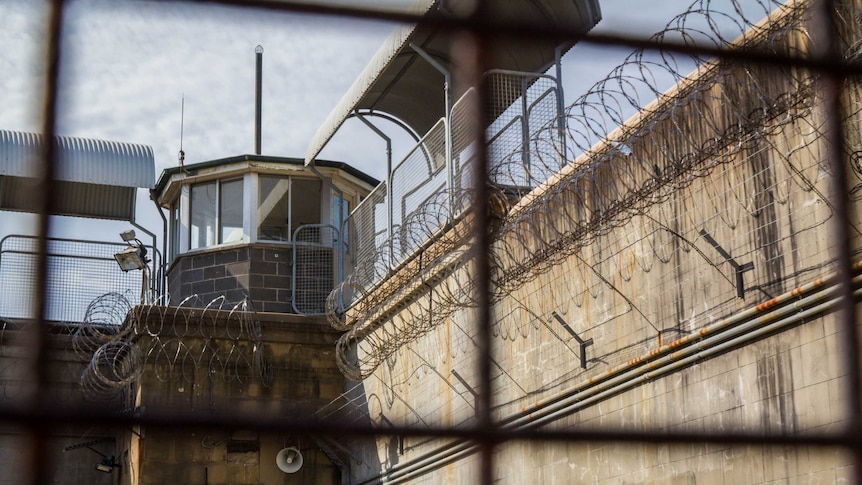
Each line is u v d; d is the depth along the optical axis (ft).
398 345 53.83
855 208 27.63
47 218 13.85
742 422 31.71
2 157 65.36
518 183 45.88
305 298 69.00
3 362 60.23
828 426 28.32
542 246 41.19
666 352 35.14
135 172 71.26
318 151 65.36
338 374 62.49
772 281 30.91
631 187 36.76
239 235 70.28
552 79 48.70
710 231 33.68
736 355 32.22
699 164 33.47
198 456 58.18
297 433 12.49
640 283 37.06
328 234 70.18
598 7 48.39
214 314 60.90
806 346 29.43
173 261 71.77
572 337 40.86
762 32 28.60
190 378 59.67
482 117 15.23
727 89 32.07
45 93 13.41
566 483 39.88
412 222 48.44
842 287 16.34
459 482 47.62
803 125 29.50
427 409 51.85
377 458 56.39
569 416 40.47
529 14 48.57
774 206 30.91
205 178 71.51
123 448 60.59
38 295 14.29
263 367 61.16
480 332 14.82
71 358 63.82
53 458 61.87
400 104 62.18
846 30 26.50
